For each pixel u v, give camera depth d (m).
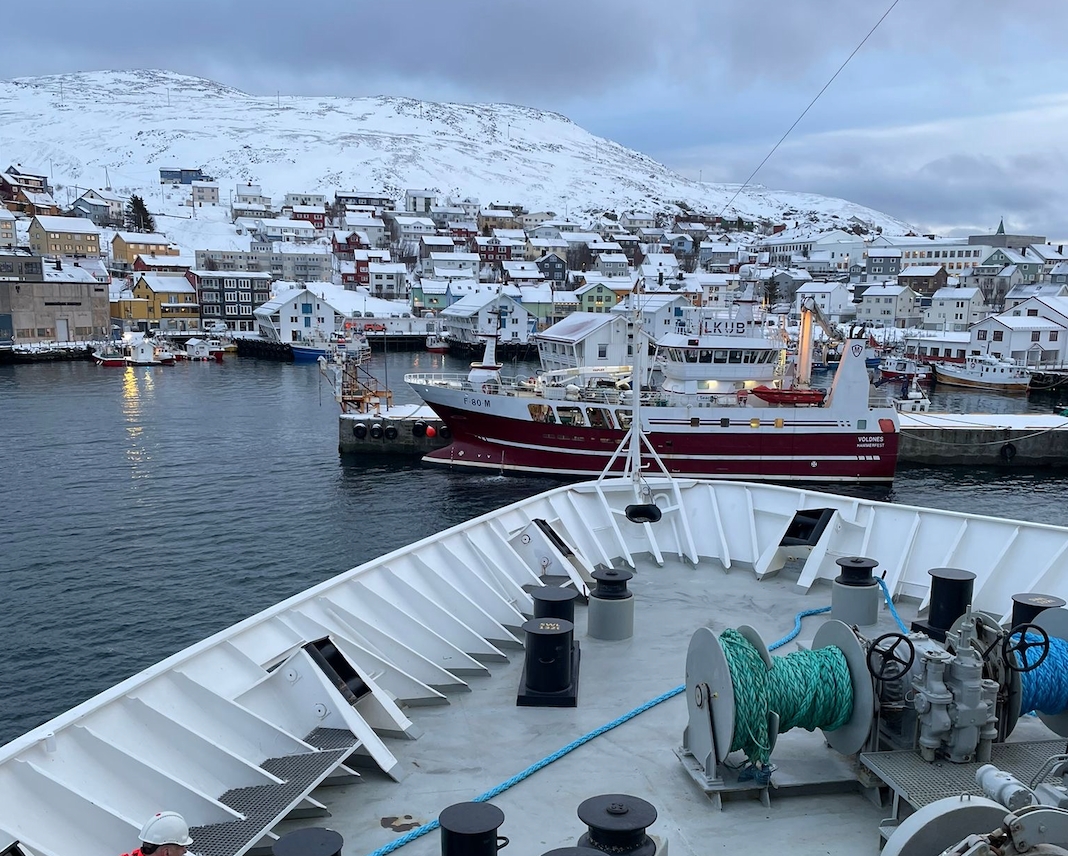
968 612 5.48
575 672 8.09
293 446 51.78
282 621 7.51
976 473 48.50
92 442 51.41
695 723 6.20
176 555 30.41
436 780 6.32
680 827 5.65
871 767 5.51
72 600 25.83
